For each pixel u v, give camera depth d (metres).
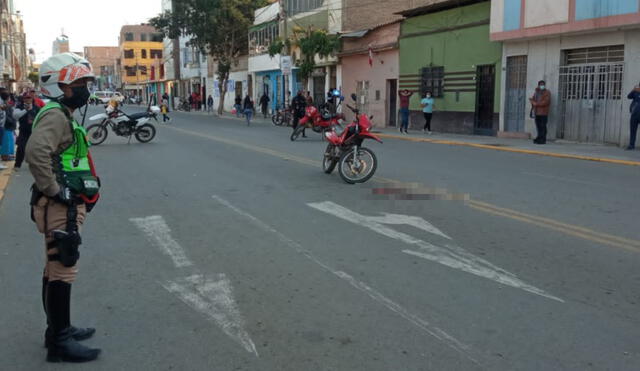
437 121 24.86
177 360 3.91
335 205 8.79
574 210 8.33
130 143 18.97
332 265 5.86
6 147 14.26
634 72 16.55
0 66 44.59
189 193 9.88
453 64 23.66
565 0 17.83
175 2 44.50
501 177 11.52
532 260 5.96
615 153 15.38
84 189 3.89
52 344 3.92
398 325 4.41
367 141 20.41
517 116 20.83
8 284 5.46
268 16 42.31
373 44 29.28
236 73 53.41
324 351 4.00
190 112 54.44
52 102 3.81
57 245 3.79
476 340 4.14
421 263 5.89
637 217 7.86
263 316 4.62
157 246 6.63
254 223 7.68
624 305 4.77
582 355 3.91
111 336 4.29
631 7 15.88
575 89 18.50
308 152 16.20
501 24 20.44
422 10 24.81
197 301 4.95
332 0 33.62
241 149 17.00
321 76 35.75
